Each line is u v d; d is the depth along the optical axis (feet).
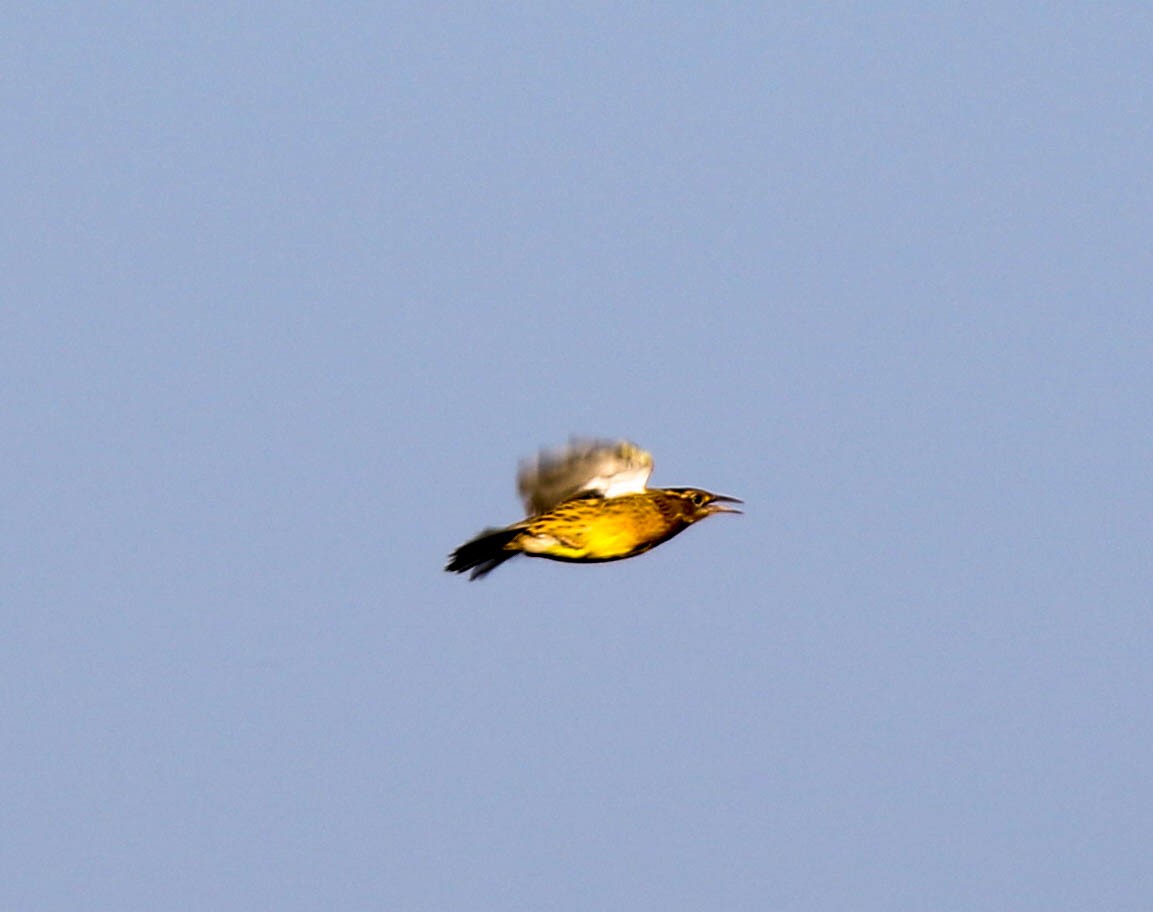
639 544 73.97
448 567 73.05
